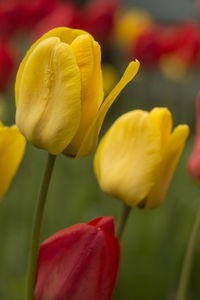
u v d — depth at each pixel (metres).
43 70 0.67
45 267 0.69
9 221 1.60
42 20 1.90
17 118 0.68
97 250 0.68
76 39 0.67
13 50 2.00
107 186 0.75
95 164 0.78
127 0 3.76
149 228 1.51
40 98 0.67
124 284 1.31
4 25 1.92
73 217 1.57
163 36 2.16
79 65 0.67
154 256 1.46
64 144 0.67
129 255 1.40
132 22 2.31
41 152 1.97
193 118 2.80
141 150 0.74
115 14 2.04
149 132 0.74
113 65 2.86
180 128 0.74
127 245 1.45
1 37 1.95
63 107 0.66
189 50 2.12
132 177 0.74
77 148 0.68
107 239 0.69
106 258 0.69
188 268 0.82
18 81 0.69
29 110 0.67
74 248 0.69
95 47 0.67
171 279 1.37
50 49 0.66
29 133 0.67
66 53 0.66
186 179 1.99
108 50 2.84
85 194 1.68
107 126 2.44
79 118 0.66
